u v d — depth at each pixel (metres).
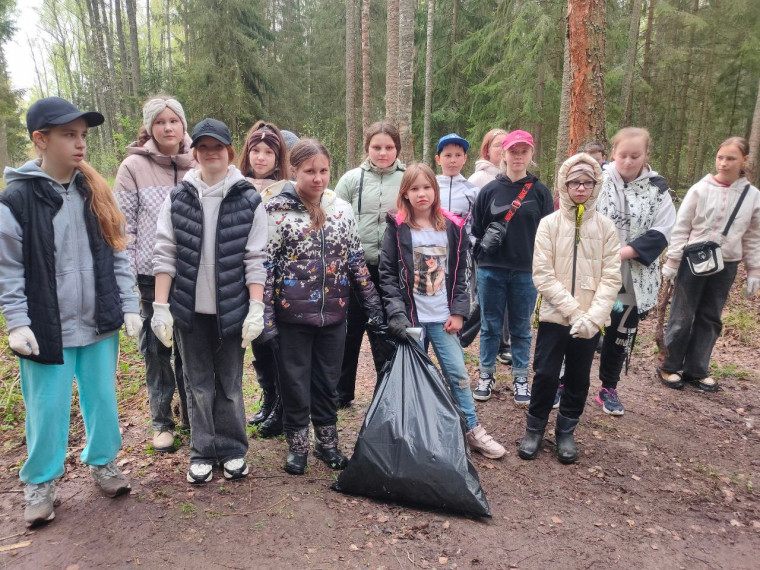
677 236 4.32
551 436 3.51
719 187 4.17
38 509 2.36
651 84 16.45
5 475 2.92
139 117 16.12
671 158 19.81
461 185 4.04
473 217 3.94
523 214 3.70
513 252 3.74
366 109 14.99
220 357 2.71
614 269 3.00
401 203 3.10
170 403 3.13
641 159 3.46
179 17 20.83
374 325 3.00
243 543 2.27
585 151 4.53
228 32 19.22
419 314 3.08
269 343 2.86
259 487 2.72
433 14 15.93
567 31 4.79
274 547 2.26
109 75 21.34
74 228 2.37
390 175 3.46
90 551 2.21
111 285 2.47
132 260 2.93
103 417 2.51
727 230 4.14
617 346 3.74
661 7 13.86
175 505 2.53
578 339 3.02
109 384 2.52
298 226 2.72
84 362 2.47
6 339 4.89
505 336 4.82
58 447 2.39
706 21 15.50
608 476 3.05
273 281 2.74
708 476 3.10
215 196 2.59
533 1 12.77
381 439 2.60
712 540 2.53
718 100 16.38
